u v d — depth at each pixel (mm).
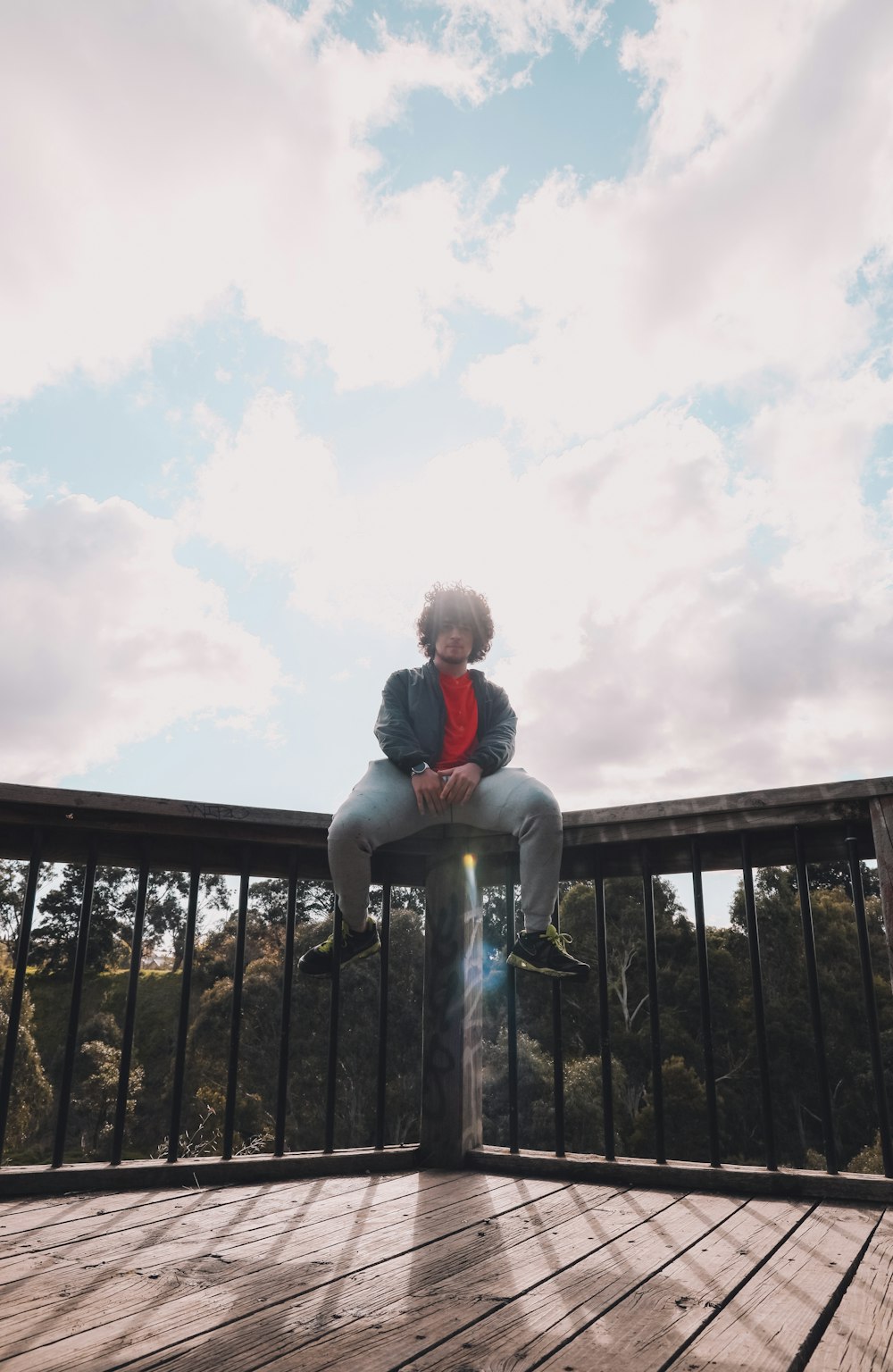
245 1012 24734
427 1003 2793
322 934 25047
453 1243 1703
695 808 2500
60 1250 1649
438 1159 2623
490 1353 1116
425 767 2439
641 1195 2207
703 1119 24672
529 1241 1725
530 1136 21375
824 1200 2125
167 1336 1177
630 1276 1473
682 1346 1141
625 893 29625
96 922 32969
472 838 2840
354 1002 24594
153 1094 26547
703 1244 1696
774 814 2420
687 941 28984
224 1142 2469
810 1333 1190
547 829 2377
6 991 23141
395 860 2920
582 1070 22250
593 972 28109
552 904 2416
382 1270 1506
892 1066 27000
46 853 2533
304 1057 23984
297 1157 2482
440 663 2729
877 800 2273
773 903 29719
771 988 28594
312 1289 1397
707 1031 2430
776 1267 1533
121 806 2432
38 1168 2225
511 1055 2670
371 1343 1151
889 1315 1276
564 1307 1306
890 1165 2121
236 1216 1954
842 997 27938
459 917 2809
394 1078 23859
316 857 2809
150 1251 1636
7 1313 1274
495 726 2666
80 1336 1176
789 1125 26750
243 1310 1287
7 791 2326
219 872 2766
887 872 2215
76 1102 25891
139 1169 2291
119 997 31344
